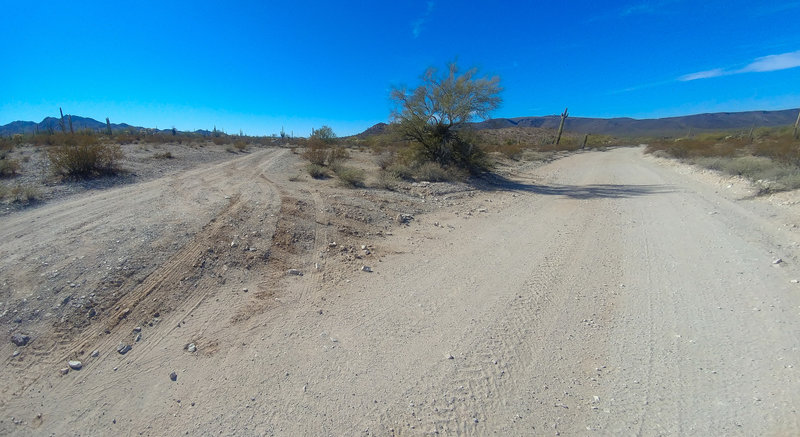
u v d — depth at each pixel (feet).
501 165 78.02
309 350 12.88
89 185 36.76
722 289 17.02
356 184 43.83
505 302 16.42
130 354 12.42
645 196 42.68
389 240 25.14
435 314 15.40
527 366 12.05
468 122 57.21
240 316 14.82
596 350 12.83
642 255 22.11
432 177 49.85
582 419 9.84
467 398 10.68
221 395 10.76
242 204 29.71
